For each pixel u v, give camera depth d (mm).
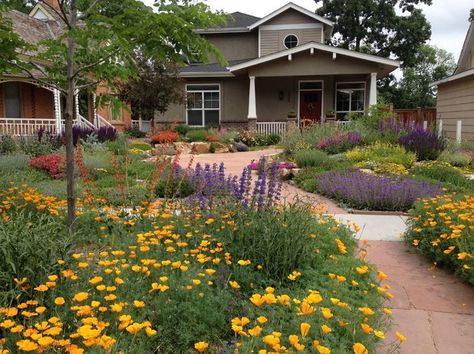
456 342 2908
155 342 2445
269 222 3732
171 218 4379
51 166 9516
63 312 2453
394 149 11281
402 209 6949
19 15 17906
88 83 4562
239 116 22062
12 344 2139
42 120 16203
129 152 13188
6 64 4047
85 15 3740
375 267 3811
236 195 4504
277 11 22031
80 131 14867
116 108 4328
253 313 2623
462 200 5516
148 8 3551
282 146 14391
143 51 3986
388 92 43375
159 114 22484
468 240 3914
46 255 2742
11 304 2496
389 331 3023
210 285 3074
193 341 2518
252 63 19031
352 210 6895
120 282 2627
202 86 22172
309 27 22438
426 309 3391
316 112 21391
